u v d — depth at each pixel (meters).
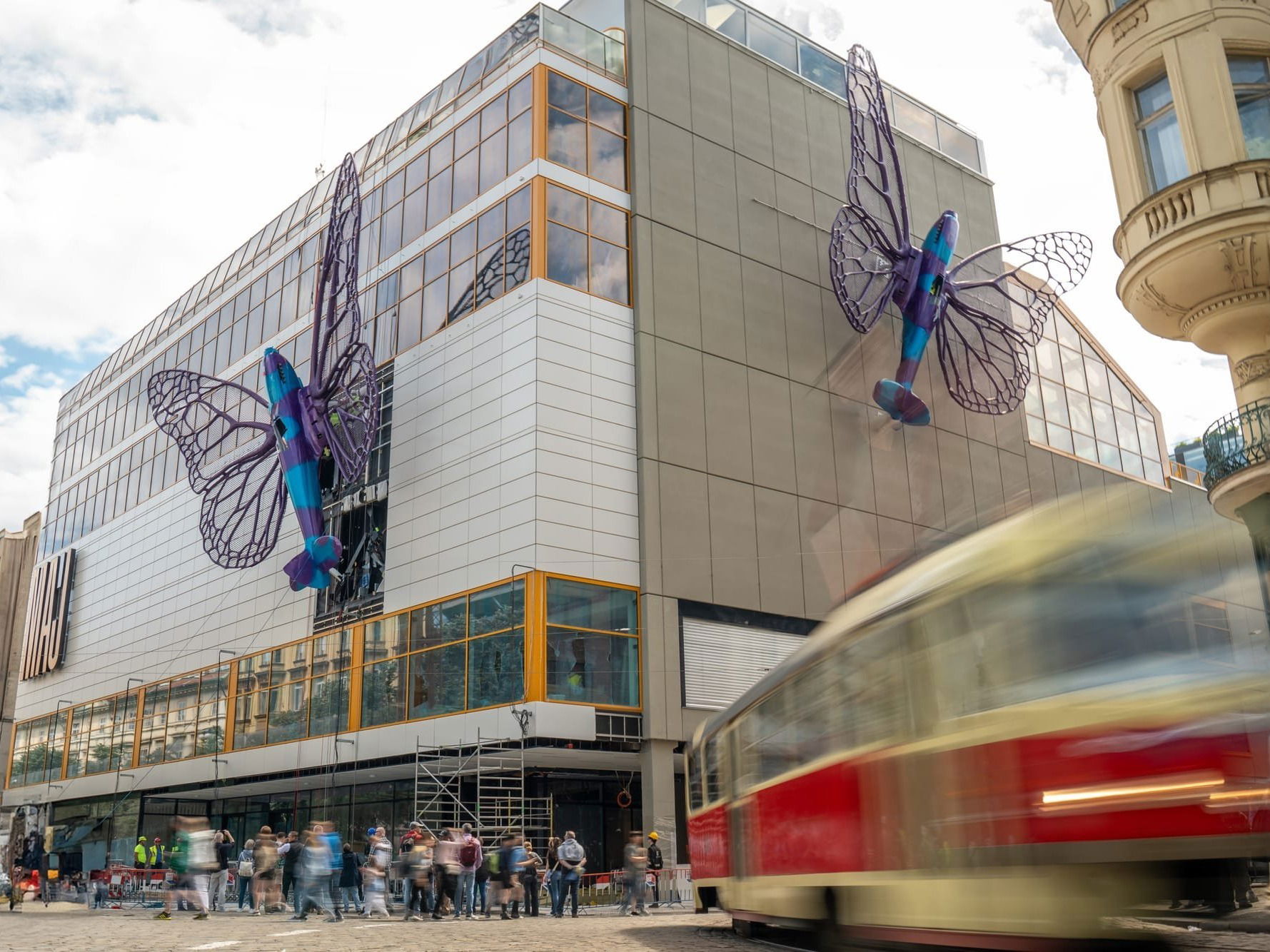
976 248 46.31
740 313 36.66
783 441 36.38
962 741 8.74
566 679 30.16
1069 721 7.87
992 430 43.47
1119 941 8.42
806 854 11.75
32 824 53.88
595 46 36.53
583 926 18.61
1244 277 18.75
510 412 32.50
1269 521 18.97
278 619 40.41
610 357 33.56
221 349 49.12
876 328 40.34
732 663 33.03
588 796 34.81
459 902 21.69
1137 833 7.35
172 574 47.97
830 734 11.25
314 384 37.31
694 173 37.03
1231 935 10.90
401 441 36.56
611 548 31.97
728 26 40.34
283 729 38.81
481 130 36.62
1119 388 51.81
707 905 17.52
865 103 41.75
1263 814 7.12
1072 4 22.45
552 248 33.31
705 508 33.88
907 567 10.37
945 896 8.83
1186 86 19.58
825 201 40.47
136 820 46.59
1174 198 19.27
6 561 76.31
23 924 20.14
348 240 37.69
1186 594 7.96
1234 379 19.97
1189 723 7.40
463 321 35.22
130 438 54.75
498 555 31.72
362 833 38.00
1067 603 8.27
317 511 37.03
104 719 50.66
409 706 33.59
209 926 19.16
